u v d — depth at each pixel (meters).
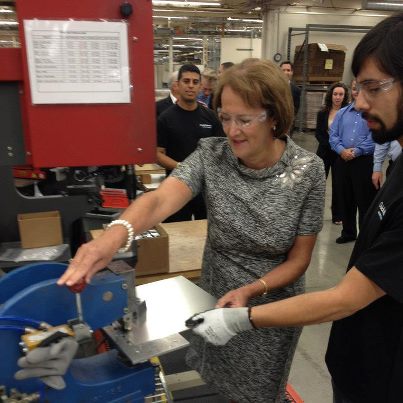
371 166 3.44
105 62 1.02
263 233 1.06
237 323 0.86
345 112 3.55
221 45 8.78
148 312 0.96
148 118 1.09
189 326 0.90
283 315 0.83
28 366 0.64
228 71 0.97
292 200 1.05
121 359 0.87
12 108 1.04
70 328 0.72
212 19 8.31
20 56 0.99
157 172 3.15
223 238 1.11
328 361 1.08
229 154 1.09
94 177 1.34
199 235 1.98
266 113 0.96
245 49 8.59
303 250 1.10
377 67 0.72
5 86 1.02
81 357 0.88
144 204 0.94
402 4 5.92
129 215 0.90
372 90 0.74
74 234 1.27
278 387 1.19
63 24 0.97
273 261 1.12
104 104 1.05
